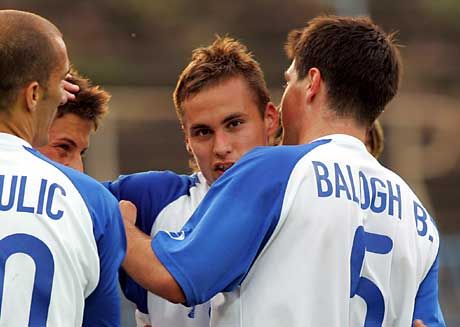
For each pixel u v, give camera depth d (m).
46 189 11.73
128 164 78.62
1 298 11.30
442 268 43.53
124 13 101.38
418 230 13.02
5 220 11.51
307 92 13.00
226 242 12.11
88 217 11.85
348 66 12.83
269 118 14.20
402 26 96.06
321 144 12.73
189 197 14.17
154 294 13.07
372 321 12.62
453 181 77.88
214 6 101.44
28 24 11.88
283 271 12.27
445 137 81.38
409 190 13.21
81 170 14.52
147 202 14.17
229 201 12.27
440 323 13.08
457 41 95.88
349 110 12.91
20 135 11.97
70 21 100.50
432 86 91.31
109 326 12.12
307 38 13.09
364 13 77.44
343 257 12.37
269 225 12.24
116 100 85.19
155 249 12.29
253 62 14.04
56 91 12.05
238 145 13.73
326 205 12.38
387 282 12.70
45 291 11.45
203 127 13.76
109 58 96.62
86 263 11.75
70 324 11.59
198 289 12.05
